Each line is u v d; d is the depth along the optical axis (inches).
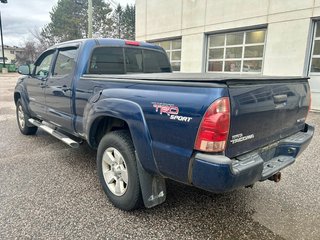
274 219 111.0
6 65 1818.4
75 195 126.9
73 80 141.6
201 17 500.4
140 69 171.3
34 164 165.0
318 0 349.4
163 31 588.7
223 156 80.8
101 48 147.8
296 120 120.5
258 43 427.2
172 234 100.2
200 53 513.7
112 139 113.4
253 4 419.5
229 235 100.3
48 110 176.1
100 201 121.9
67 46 157.5
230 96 80.3
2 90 644.7
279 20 391.2
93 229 101.9
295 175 155.3
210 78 83.5
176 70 585.3
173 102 87.3
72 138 164.7
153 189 104.9
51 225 103.7
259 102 91.7
